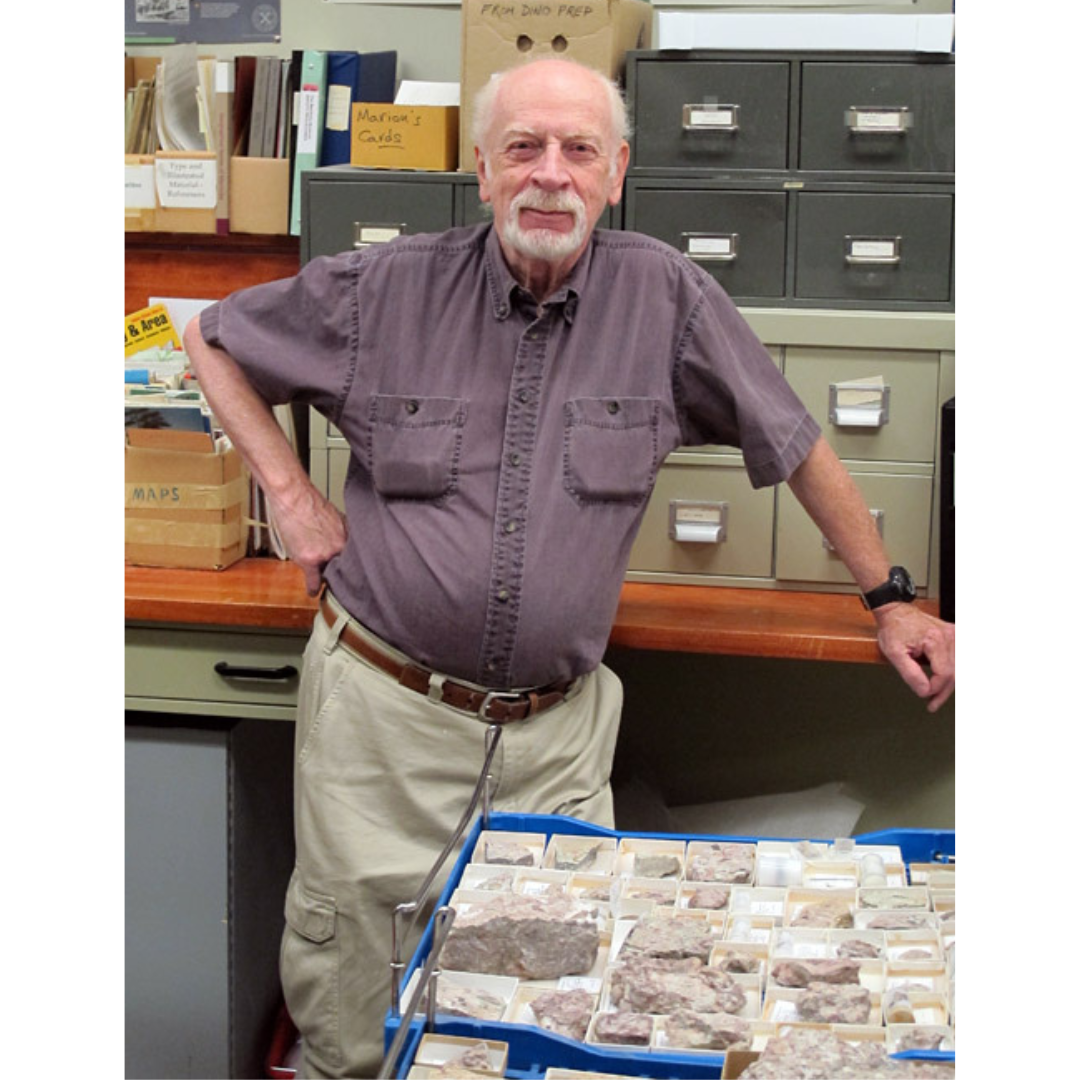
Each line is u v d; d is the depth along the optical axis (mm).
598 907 1616
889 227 2490
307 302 2160
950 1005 1419
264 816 2652
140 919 2555
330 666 2152
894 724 2756
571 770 2143
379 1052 2152
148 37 3010
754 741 2809
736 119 2500
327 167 2691
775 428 2139
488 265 2100
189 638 2480
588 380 2078
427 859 2104
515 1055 1378
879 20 2451
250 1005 2633
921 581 2539
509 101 2012
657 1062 1342
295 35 2953
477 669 2064
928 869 1723
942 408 2402
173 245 3006
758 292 2543
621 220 2551
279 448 2250
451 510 2061
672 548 2600
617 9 2453
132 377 2789
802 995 1421
